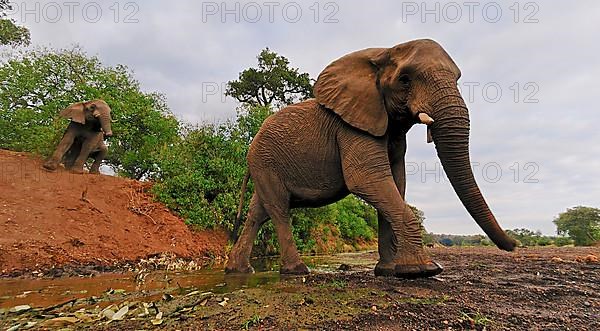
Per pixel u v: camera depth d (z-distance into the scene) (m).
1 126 20.61
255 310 4.29
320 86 7.18
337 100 6.79
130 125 22.22
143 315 4.23
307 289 5.33
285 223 7.52
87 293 5.93
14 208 10.44
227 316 4.11
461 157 5.68
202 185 14.41
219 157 15.33
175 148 15.64
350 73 6.90
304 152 7.16
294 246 7.57
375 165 6.34
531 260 11.62
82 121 14.52
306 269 7.49
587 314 4.35
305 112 7.34
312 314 4.12
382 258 6.77
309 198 7.32
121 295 5.54
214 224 13.97
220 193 14.72
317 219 18.30
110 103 21.38
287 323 3.86
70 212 11.22
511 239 5.62
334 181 7.05
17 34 22.00
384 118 6.41
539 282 6.41
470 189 5.69
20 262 8.52
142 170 22.67
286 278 6.75
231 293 5.18
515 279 6.70
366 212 38.00
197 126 16.16
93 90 21.58
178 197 14.43
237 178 14.83
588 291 5.61
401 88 6.15
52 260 8.95
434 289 5.27
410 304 4.43
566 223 56.50
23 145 18.58
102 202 12.63
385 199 6.10
